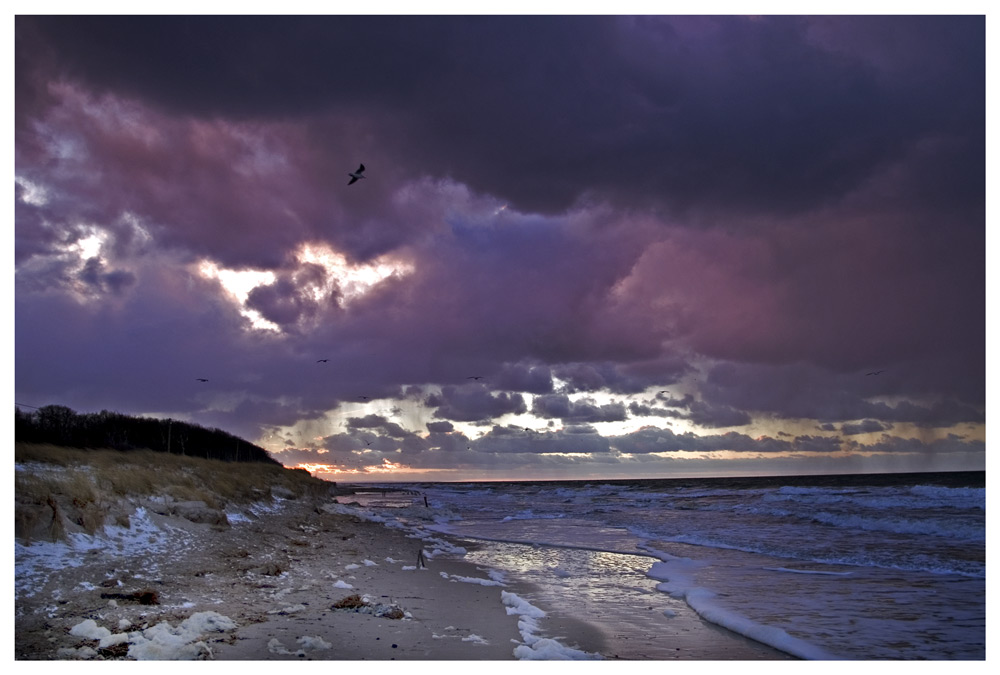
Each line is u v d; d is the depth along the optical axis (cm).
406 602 1165
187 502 1916
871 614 1120
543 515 4059
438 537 2702
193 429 5909
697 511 3828
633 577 1583
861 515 2839
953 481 9369
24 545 1135
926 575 1486
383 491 11538
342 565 1591
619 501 5497
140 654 728
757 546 2112
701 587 1402
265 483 4334
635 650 912
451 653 834
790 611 1147
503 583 1484
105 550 1284
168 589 1061
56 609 883
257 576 1280
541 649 857
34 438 2936
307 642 817
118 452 3175
